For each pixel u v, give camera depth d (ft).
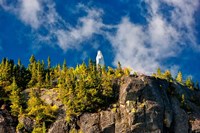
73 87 519.19
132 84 515.91
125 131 481.87
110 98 513.86
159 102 512.22
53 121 495.41
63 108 506.89
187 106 544.21
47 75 567.18
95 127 485.97
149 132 489.26
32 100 513.45
